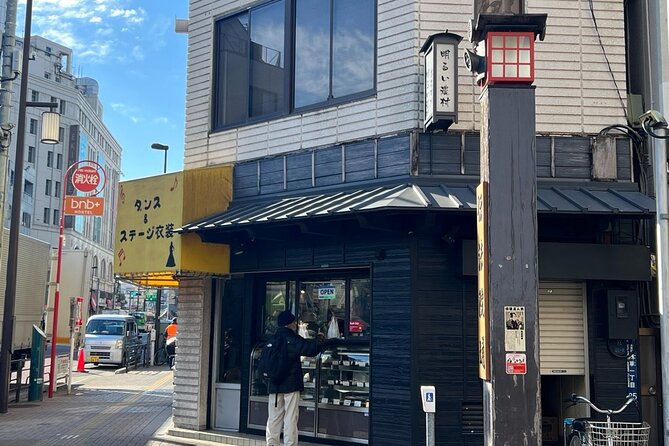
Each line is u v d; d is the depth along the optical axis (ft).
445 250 29.12
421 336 28.43
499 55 20.75
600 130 30.35
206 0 39.45
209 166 37.73
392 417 28.71
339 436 32.09
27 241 59.21
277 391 30.73
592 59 30.71
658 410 30.45
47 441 36.76
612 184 30.01
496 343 19.69
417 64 30.32
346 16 33.60
